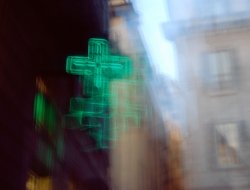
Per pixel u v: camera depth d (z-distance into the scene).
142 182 19.09
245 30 18.42
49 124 5.97
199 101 18.28
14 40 4.65
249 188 16.38
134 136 18.36
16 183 4.46
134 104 12.91
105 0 8.82
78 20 6.18
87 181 8.09
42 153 5.54
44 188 5.54
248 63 18.02
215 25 18.59
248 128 17.23
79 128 7.29
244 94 17.72
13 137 4.45
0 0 4.32
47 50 5.74
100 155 9.19
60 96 6.56
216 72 18.33
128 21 14.94
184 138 18.55
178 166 19.41
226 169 16.98
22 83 4.87
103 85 7.61
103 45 7.58
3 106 4.21
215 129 17.67
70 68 6.33
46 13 5.57
